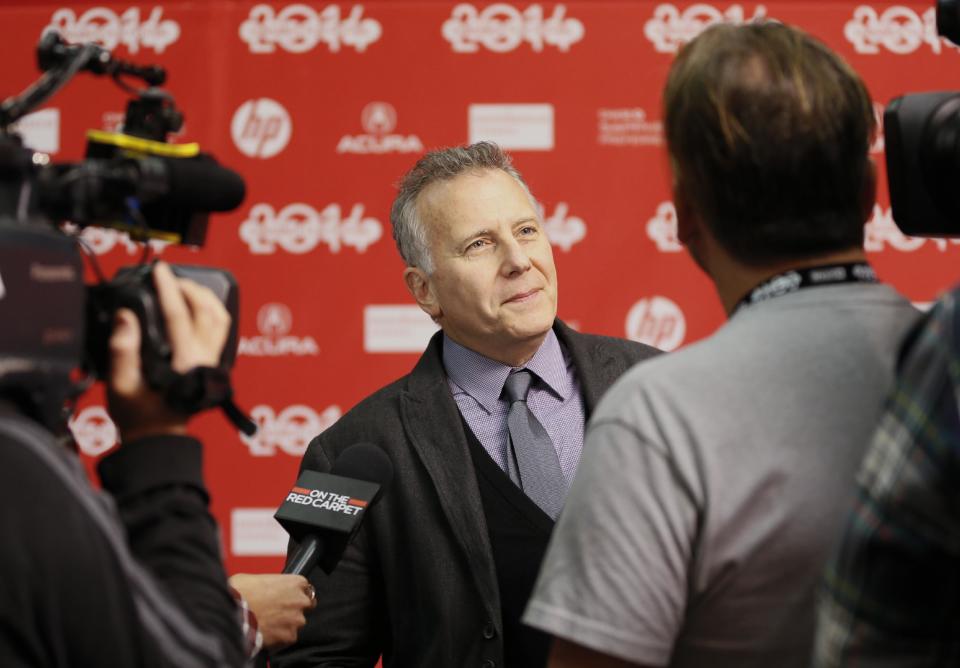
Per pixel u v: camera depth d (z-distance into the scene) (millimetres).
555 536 1182
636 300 3643
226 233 3680
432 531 1992
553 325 2191
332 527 1707
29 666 968
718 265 1189
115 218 1182
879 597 900
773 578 1083
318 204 3682
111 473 1148
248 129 3686
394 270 3676
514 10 3658
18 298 1013
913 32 3605
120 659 990
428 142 3670
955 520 863
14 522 966
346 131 3684
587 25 3646
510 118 3652
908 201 1242
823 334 1116
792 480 1081
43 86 1187
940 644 891
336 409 3668
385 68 3680
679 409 1113
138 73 1265
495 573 1943
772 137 1105
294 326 3674
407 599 1995
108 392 1176
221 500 3662
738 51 1141
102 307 1173
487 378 2115
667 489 1100
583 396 2115
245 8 3697
